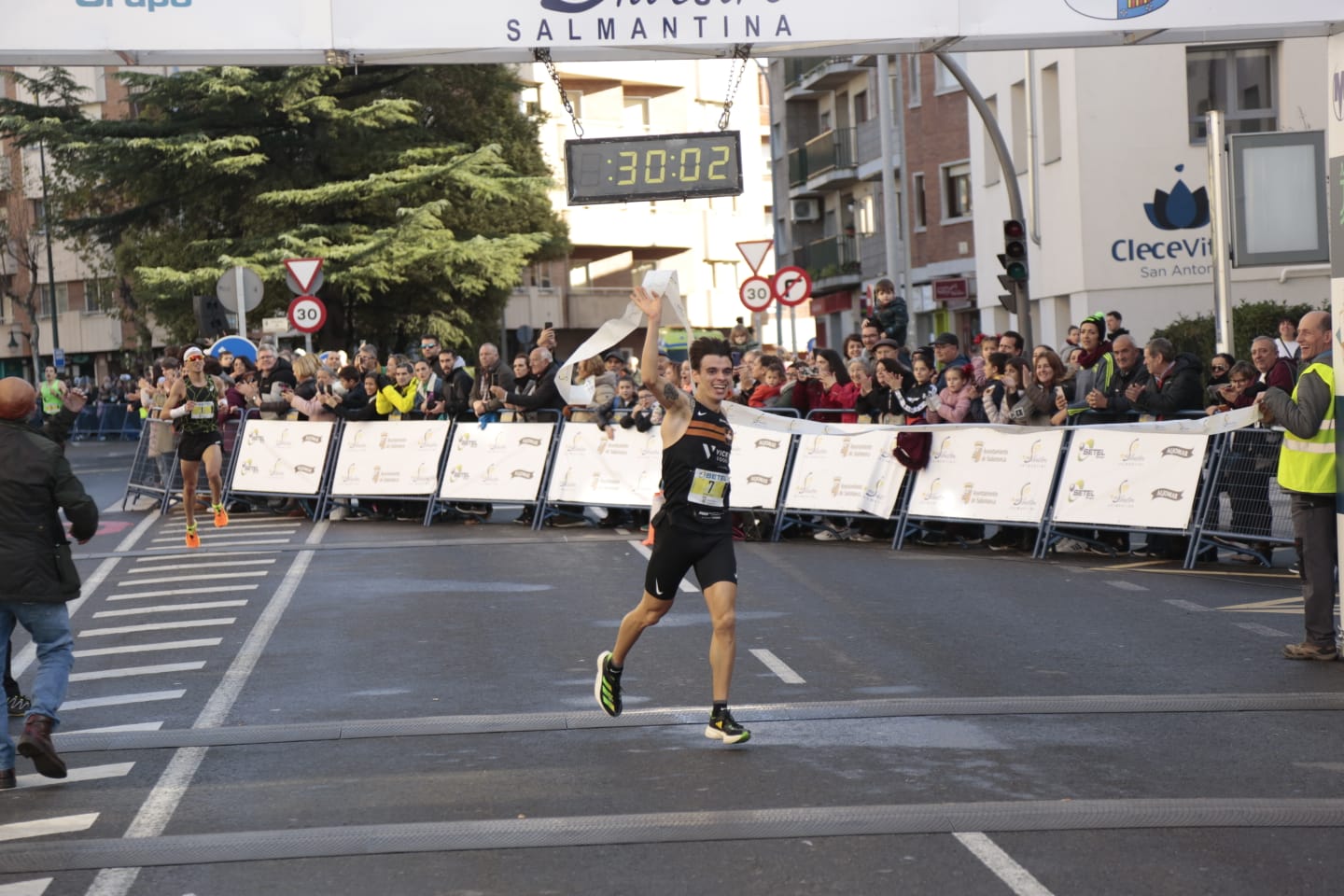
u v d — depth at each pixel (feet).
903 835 24.04
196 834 25.27
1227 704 32.71
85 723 34.45
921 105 162.09
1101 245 106.52
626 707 33.60
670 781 27.50
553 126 249.14
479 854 23.77
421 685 36.65
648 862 23.11
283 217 151.33
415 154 150.10
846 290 205.77
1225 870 22.21
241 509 82.53
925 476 60.90
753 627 43.04
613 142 47.37
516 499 72.18
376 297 155.74
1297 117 104.01
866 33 40.11
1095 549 58.65
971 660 37.78
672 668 37.63
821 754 29.17
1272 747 29.22
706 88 271.90
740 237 278.87
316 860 23.77
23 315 279.28
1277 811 25.00
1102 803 25.54
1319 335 37.55
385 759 29.89
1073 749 29.19
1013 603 46.32
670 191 47.50
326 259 145.89
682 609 46.75
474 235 155.33
